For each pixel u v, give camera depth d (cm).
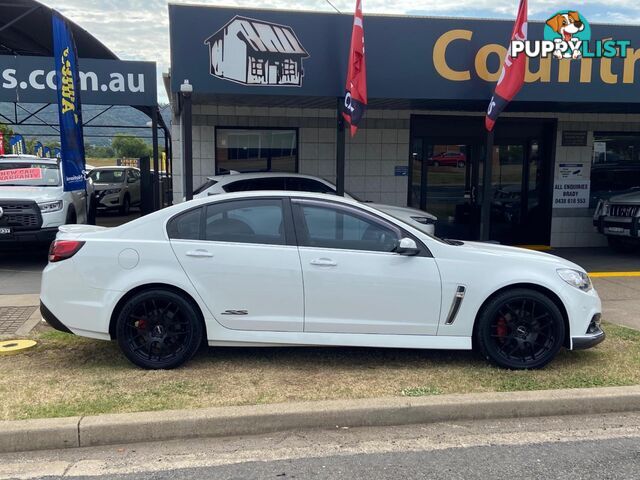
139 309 509
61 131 851
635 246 1230
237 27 757
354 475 365
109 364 532
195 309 511
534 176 1298
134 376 499
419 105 1068
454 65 802
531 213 1309
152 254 505
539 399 452
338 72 782
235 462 380
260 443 407
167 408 430
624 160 1290
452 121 1251
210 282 505
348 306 509
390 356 562
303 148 1193
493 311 516
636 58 830
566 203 1280
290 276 505
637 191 1223
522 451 397
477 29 798
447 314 514
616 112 1191
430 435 421
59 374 504
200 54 756
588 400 457
